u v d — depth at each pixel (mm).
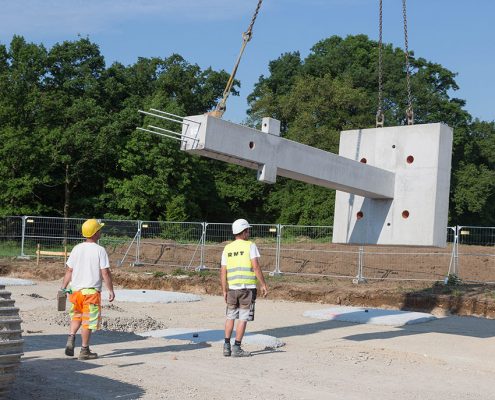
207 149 8492
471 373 9461
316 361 9828
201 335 11859
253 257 10125
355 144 10188
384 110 51875
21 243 30984
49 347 10438
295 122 48188
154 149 45000
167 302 19047
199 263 27562
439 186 9516
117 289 23547
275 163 9070
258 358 9945
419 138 9617
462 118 52000
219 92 56781
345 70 57906
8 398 7090
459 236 22031
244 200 52656
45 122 43750
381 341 12234
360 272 22641
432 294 19031
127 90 53438
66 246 30422
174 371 8734
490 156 51219
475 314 17922
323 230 26812
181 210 44906
